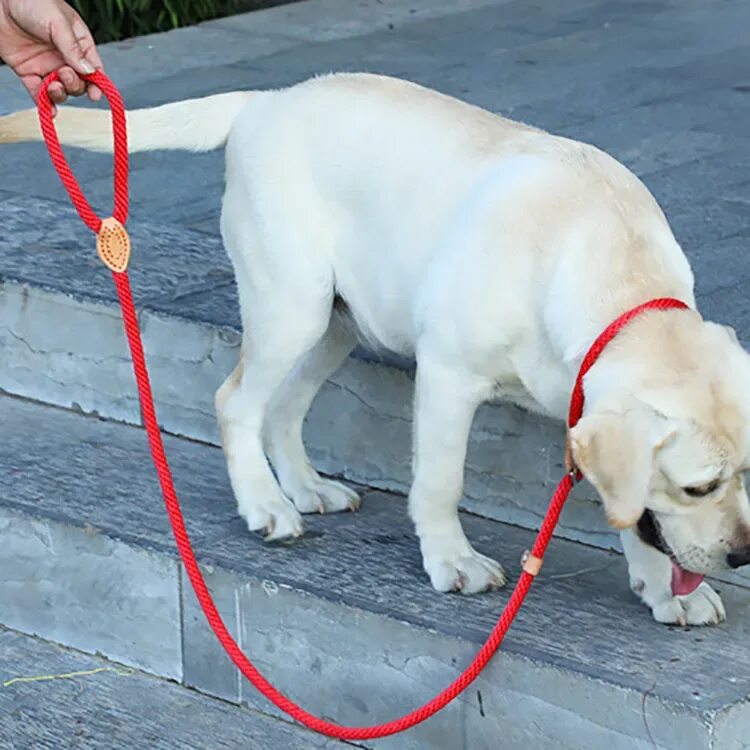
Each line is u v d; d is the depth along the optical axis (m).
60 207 6.55
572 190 4.04
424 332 4.18
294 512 4.67
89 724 4.45
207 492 4.98
